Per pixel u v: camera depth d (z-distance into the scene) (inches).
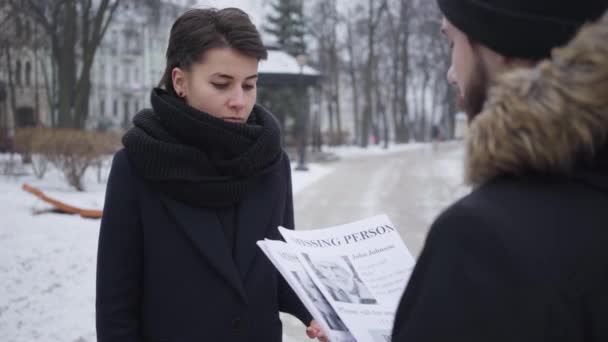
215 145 62.3
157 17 975.6
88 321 169.9
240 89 63.2
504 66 37.4
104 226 62.7
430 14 1587.1
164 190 61.8
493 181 36.0
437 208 431.2
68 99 909.2
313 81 883.4
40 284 202.2
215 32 61.9
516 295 31.0
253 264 64.6
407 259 60.4
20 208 360.5
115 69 2276.1
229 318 62.0
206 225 62.1
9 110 1806.1
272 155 66.1
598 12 34.4
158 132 62.7
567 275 31.3
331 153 1178.0
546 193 34.0
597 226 32.8
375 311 51.8
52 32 922.1
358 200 481.7
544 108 32.4
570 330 31.0
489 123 34.7
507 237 32.1
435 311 32.5
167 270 61.6
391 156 1296.8
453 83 42.6
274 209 67.9
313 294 50.9
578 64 32.6
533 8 34.8
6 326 162.4
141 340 62.6
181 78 65.3
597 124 32.1
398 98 2156.7
